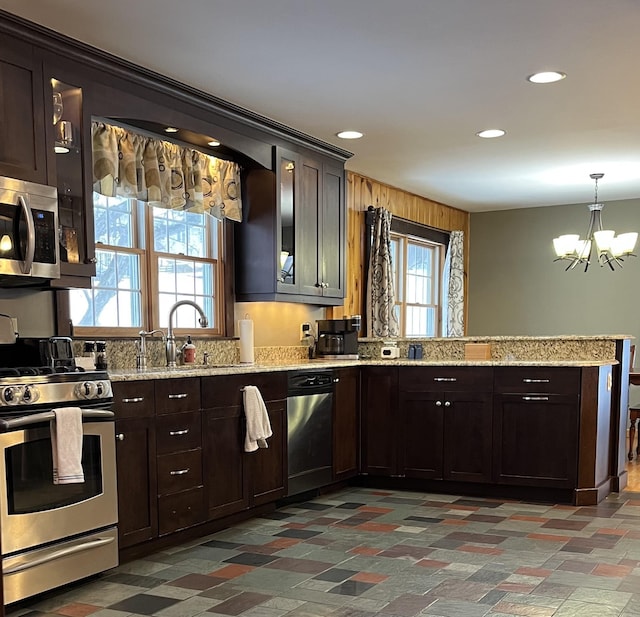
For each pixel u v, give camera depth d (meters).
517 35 3.13
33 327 3.35
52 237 3.01
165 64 3.48
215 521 3.76
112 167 3.62
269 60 3.43
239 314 4.82
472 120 4.48
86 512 2.90
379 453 4.94
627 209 7.45
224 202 4.52
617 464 4.75
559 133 4.79
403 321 6.95
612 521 3.93
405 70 3.58
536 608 2.63
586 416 4.32
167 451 3.40
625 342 4.86
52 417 2.75
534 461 4.46
